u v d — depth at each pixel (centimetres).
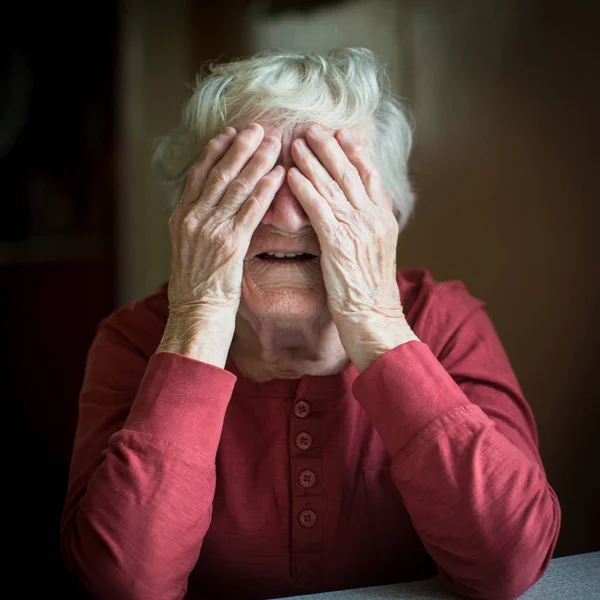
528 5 148
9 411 231
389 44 166
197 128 98
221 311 88
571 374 149
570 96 144
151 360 85
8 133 223
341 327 88
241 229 89
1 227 227
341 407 94
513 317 157
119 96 206
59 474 230
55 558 188
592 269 145
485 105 156
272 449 94
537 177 151
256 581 94
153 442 78
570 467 150
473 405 81
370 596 78
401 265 170
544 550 77
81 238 219
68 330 225
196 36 196
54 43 218
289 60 97
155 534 75
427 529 79
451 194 162
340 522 93
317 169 88
